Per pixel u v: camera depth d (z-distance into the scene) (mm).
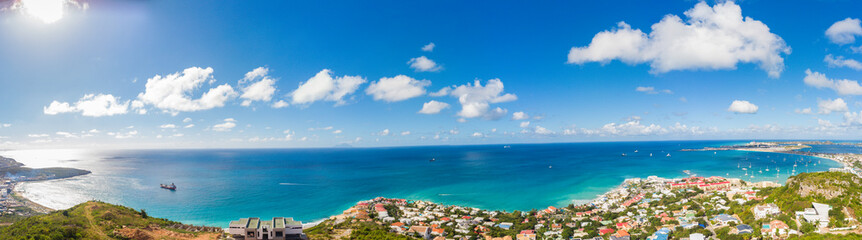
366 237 112188
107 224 101812
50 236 87250
